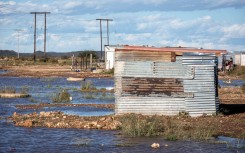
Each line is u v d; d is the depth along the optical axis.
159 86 40.50
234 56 131.62
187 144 30.53
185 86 40.72
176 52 40.75
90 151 28.47
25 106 49.50
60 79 95.50
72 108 48.41
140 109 40.38
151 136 33.09
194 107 40.75
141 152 28.27
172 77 40.62
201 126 35.62
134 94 40.25
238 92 65.88
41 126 36.66
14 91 62.41
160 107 40.47
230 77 104.88
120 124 36.47
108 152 28.23
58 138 32.19
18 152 28.16
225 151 28.67
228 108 47.25
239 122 38.00
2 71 120.38
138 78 40.41
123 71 40.25
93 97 59.50
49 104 51.62
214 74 41.31
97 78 99.38
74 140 31.59
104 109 47.81
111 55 118.12
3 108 47.69
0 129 35.25
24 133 33.88
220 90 68.44
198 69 40.88
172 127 35.09
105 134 33.72
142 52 40.38
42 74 107.88
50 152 28.19
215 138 32.59
